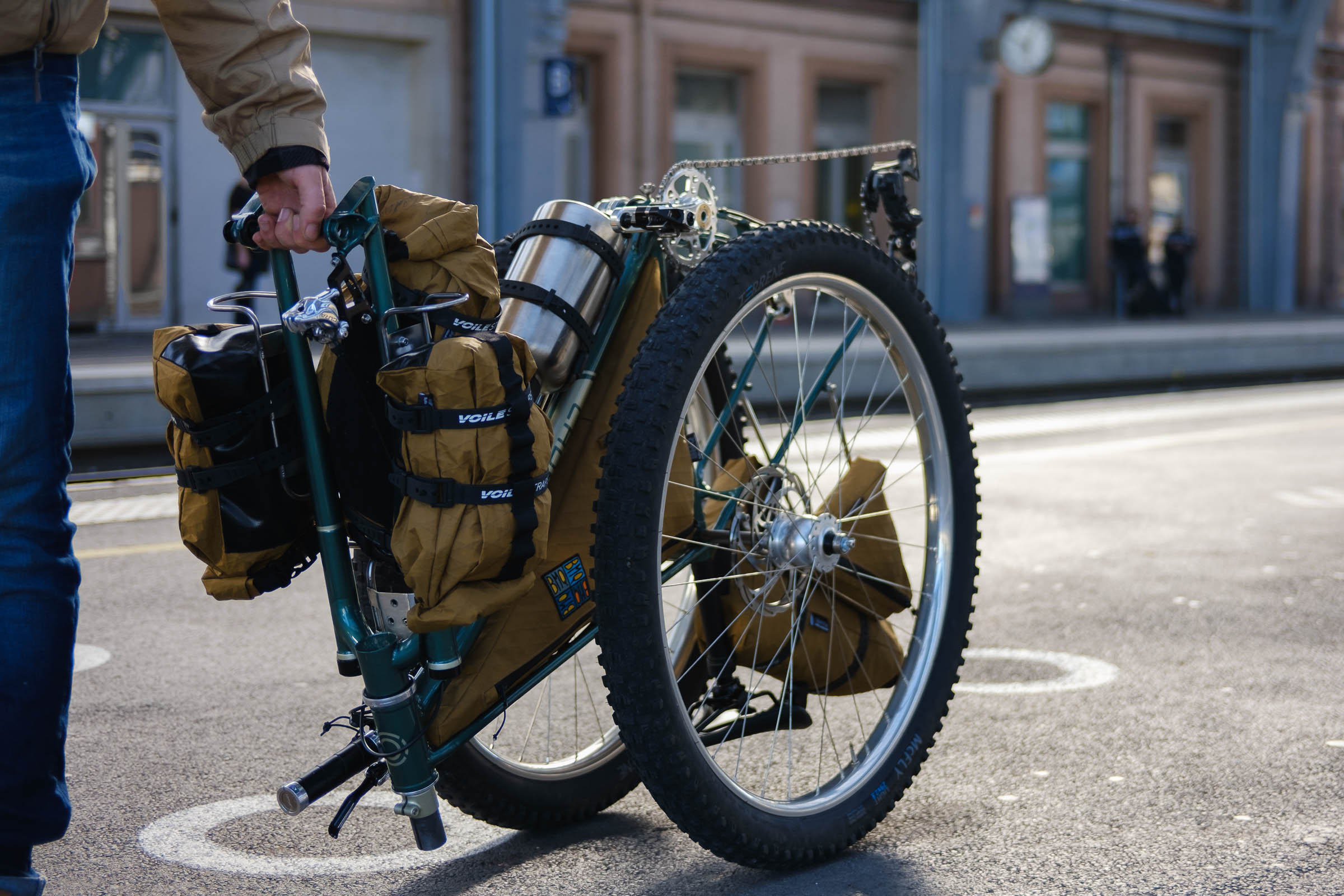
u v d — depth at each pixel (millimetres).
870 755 2574
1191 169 27562
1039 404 12625
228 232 1985
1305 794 2770
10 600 1898
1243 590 4781
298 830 2625
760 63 20734
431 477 1847
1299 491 7129
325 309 1850
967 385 13875
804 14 21047
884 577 2666
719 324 2242
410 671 2078
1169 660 3846
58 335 1913
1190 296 27578
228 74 1897
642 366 2178
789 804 2385
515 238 2340
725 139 20891
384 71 17172
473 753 2443
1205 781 2844
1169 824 2605
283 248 1968
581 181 19562
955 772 2920
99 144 15281
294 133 1901
